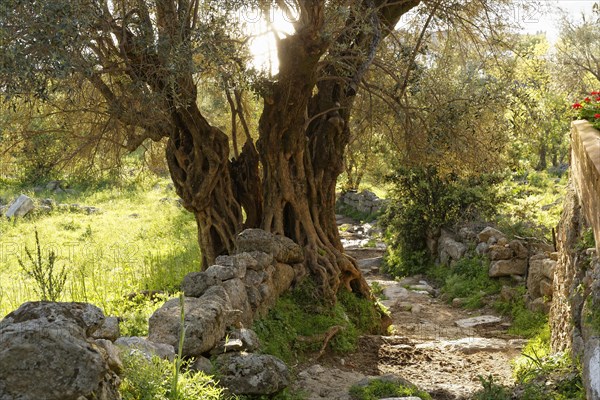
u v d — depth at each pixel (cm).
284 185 1050
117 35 886
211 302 684
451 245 1673
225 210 1080
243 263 845
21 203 2184
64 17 707
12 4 690
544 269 1188
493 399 693
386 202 2339
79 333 377
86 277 1165
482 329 1198
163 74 861
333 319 965
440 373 877
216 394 543
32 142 1053
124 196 2628
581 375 621
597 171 646
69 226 2044
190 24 917
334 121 1081
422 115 1188
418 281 1716
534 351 848
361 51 1035
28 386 354
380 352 950
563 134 3203
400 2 1057
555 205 2048
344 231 2541
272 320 877
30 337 360
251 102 1435
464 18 1202
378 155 1858
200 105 1429
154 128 1033
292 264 1012
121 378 463
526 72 1294
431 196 1794
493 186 1802
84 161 1109
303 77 953
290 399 673
